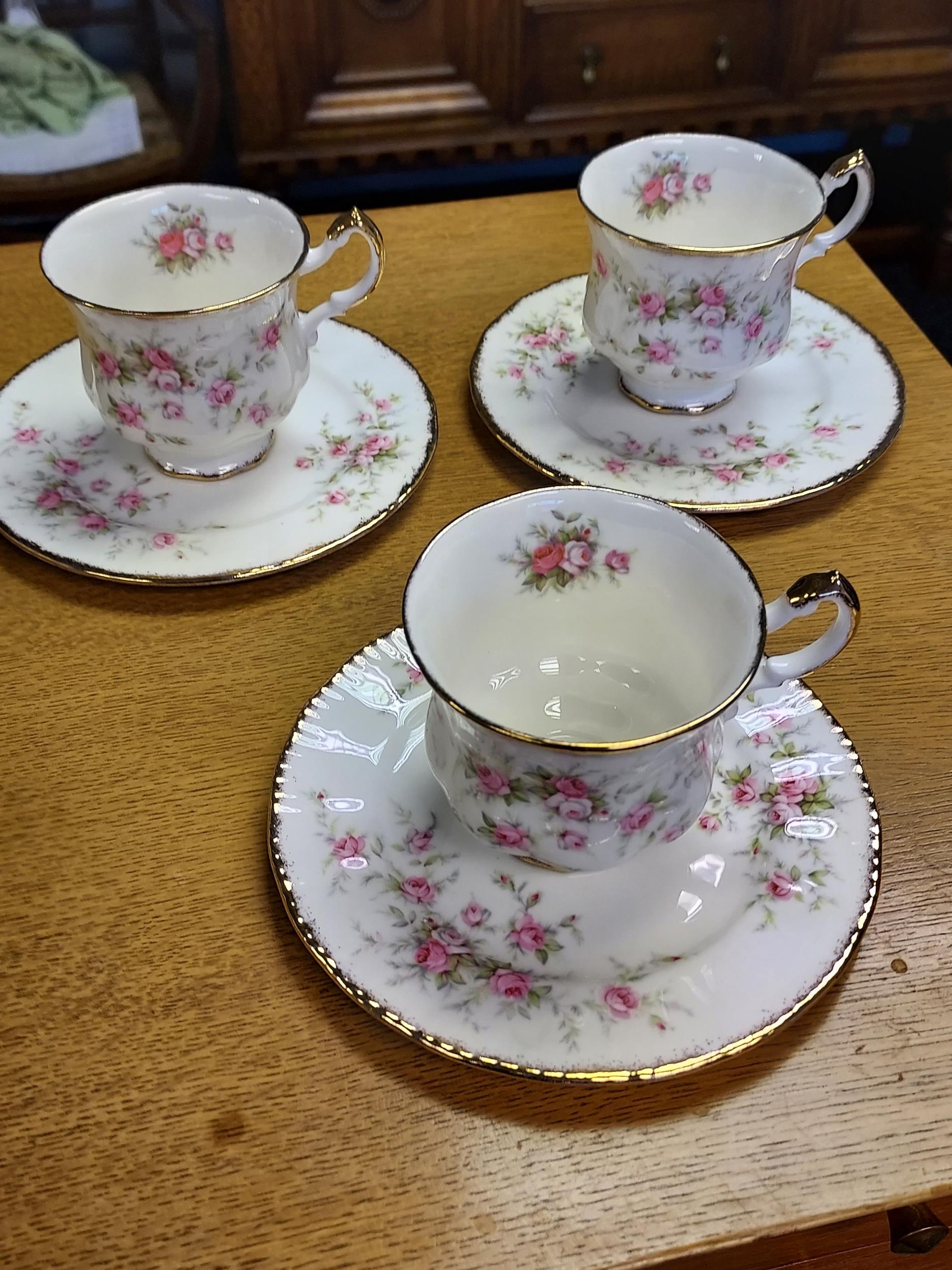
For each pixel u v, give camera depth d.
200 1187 0.36
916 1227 0.43
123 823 0.47
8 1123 0.38
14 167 1.30
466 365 0.72
